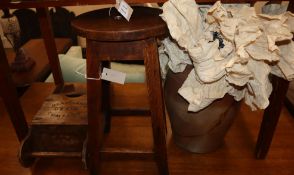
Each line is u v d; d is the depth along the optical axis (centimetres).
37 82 183
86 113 113
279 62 91
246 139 130
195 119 106
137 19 87
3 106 157
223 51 83
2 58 102
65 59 183
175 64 97
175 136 124
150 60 84
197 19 86
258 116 144
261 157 119
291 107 143
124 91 166
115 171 116
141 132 135
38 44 241
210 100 93
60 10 253
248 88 95
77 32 82
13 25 188
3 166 119
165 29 83
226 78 89
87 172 115
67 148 110
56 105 119
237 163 118
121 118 145
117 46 82
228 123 111
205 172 114
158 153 101
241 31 82
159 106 91
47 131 110
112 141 129
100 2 84
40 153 109
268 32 84
